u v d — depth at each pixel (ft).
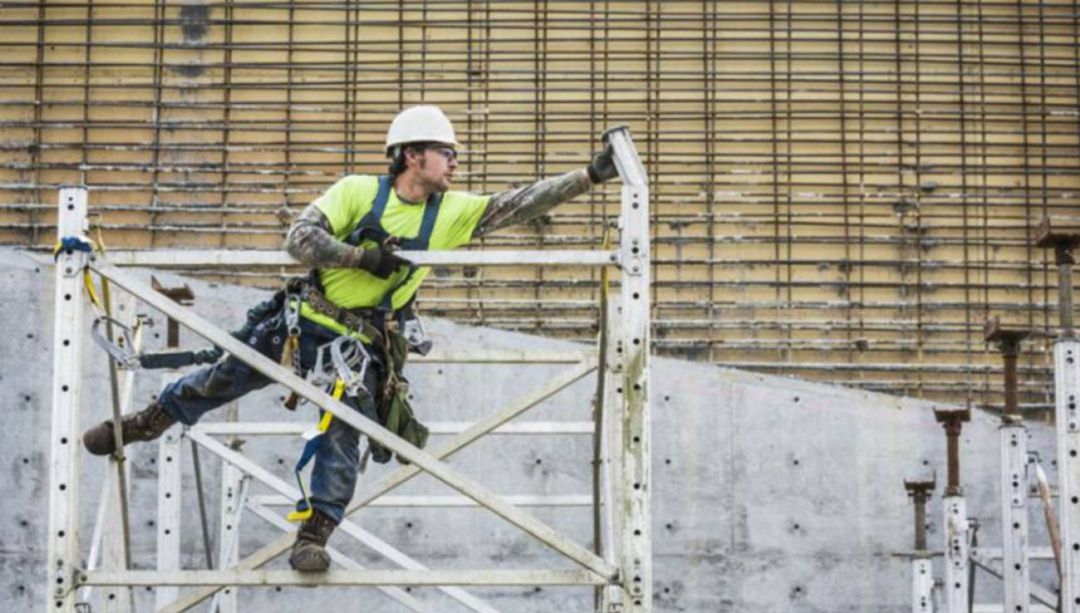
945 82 75.15
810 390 69.92
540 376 69.51
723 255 73.77
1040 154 74.90
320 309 34.42
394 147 34.65
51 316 69.41
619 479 33.78
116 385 36.06
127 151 74.18
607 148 35.12
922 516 58.80
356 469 34.37
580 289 72.79
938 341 73.20
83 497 67.36
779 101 74.90
